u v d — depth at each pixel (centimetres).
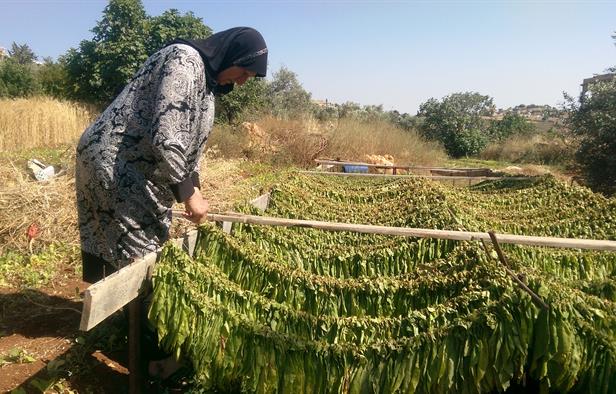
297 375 258
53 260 540
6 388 307
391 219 503
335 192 654
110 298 262
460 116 2561
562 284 285
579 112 1308
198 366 276
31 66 3003
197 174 342
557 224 504
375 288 314
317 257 397
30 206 601
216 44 298
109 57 1816
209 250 352
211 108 310
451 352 249
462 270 313
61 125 1611
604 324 252
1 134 1467
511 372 248
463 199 643
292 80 3069
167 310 276
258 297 295
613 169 1225
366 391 250
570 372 246
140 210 312
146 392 316
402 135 1923
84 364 336
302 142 1570
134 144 301
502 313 252
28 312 420
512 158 2364
